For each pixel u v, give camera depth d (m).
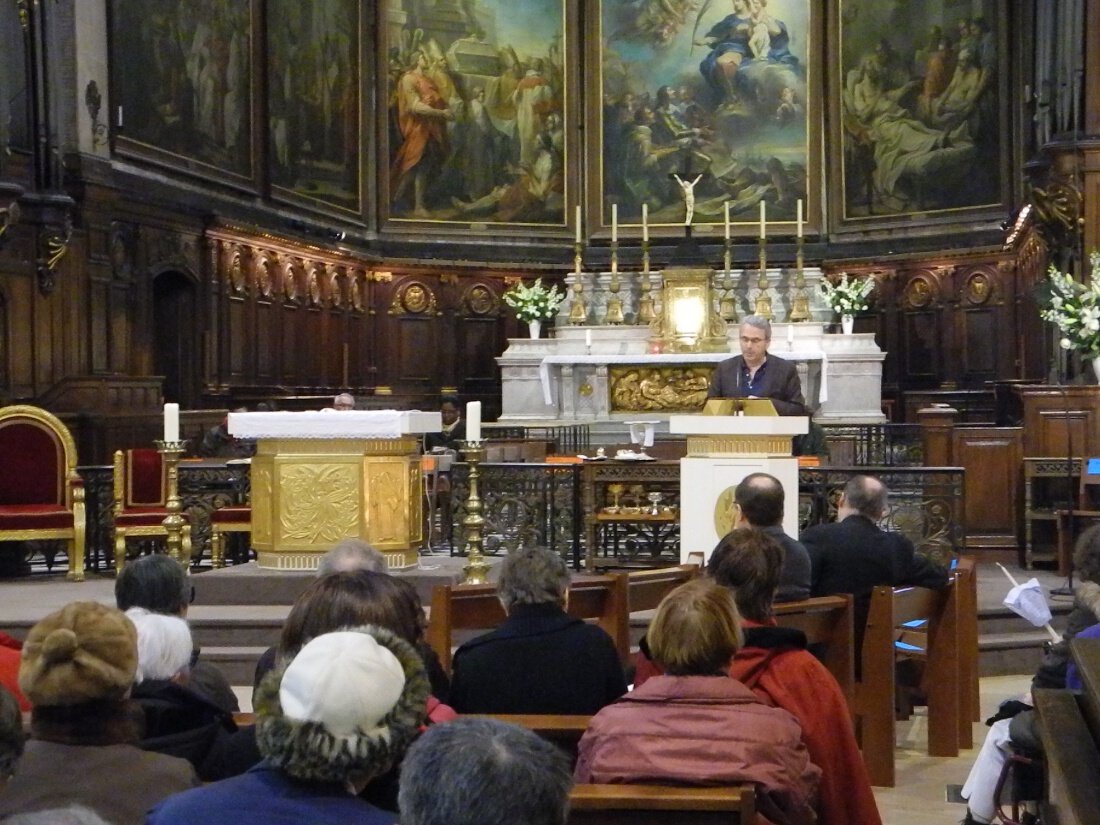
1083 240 13.24
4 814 2.51
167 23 16.48
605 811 2.95
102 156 15.19
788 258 23.17
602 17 23.62
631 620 7.94
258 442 8.58
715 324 18.45
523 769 1.76
